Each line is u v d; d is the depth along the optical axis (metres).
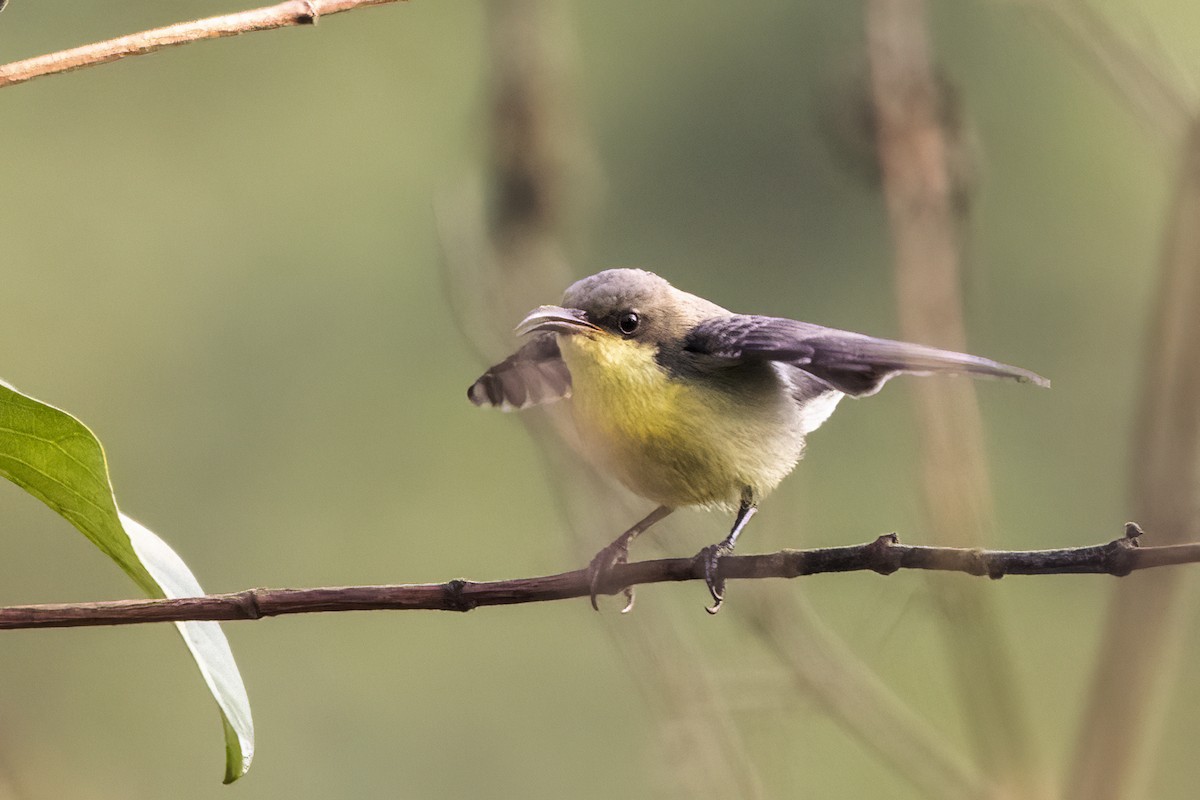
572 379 7.52
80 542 14.34
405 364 15.87
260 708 13.89
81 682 13.54
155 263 15.98
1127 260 15.16
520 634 14.16
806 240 15.46
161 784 13.39
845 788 11.29
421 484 15.55
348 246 16.11
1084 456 14.66
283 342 15.94
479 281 9.31
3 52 15.81
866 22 7.76
